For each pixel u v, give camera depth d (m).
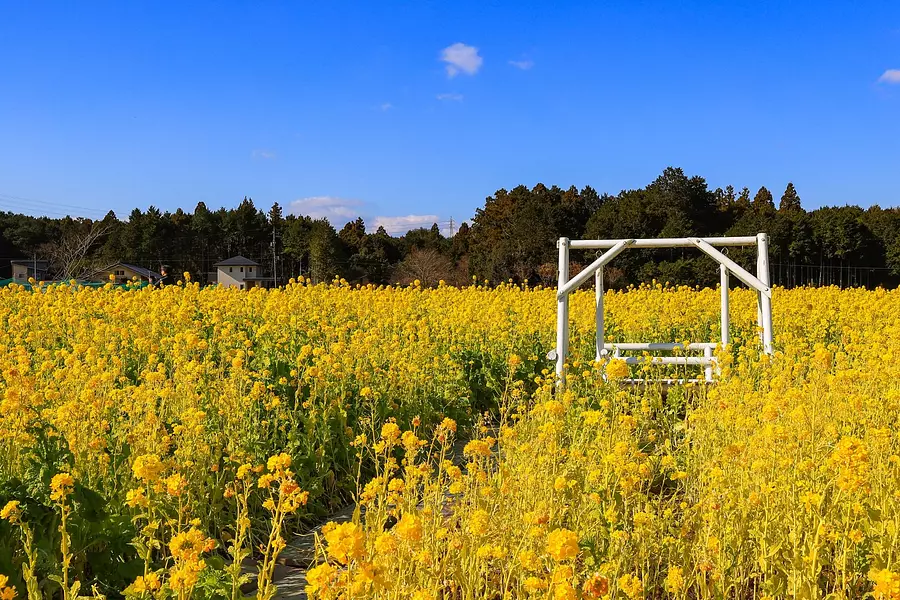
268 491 5.09
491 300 14.99
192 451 4.67
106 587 3.58
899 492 3.64
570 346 9.91
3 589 2.75
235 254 74.50
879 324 11.62
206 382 6.42
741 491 3.82
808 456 4.20
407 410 7.14
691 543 3.64
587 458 4.42
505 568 3.21
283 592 4.08
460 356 9.34
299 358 6.76
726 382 6.59
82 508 3.74
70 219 71.44
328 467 5.78
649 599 3.67
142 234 65.88
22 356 6.40
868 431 4.78
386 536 2.59
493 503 3.57
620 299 15.48
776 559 3.54
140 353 8.02
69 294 12.98
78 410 4.41
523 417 6.10
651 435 5.86
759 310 8.51
